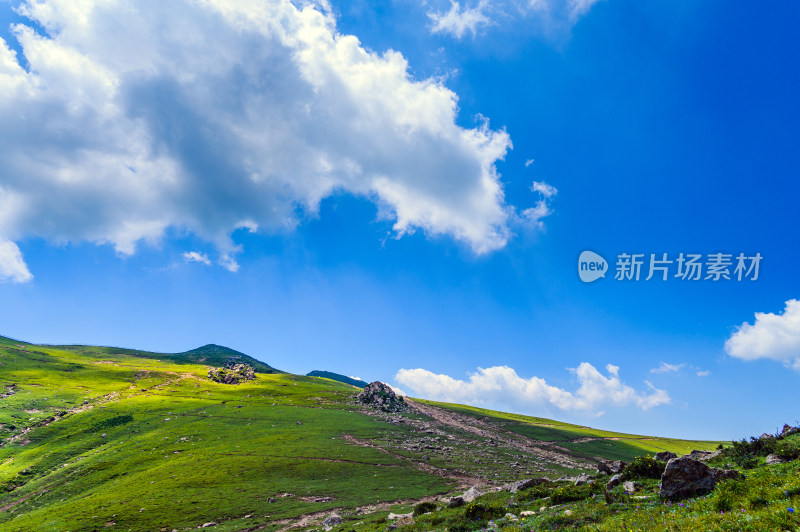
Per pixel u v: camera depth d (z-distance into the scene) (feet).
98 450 365.81
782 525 38.19
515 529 74.43
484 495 142.61
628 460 468.75
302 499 233.76
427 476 287.48
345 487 255.70
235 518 207.82
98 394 566.36
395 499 232.32
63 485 293.43
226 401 564.30
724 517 44.21
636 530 51.03
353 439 385.29
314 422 445.37
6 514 258.57
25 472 322.55
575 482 114.73
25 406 474.49
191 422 434.30
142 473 293.43
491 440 479.41
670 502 64.39
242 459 305.73
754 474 66.23
